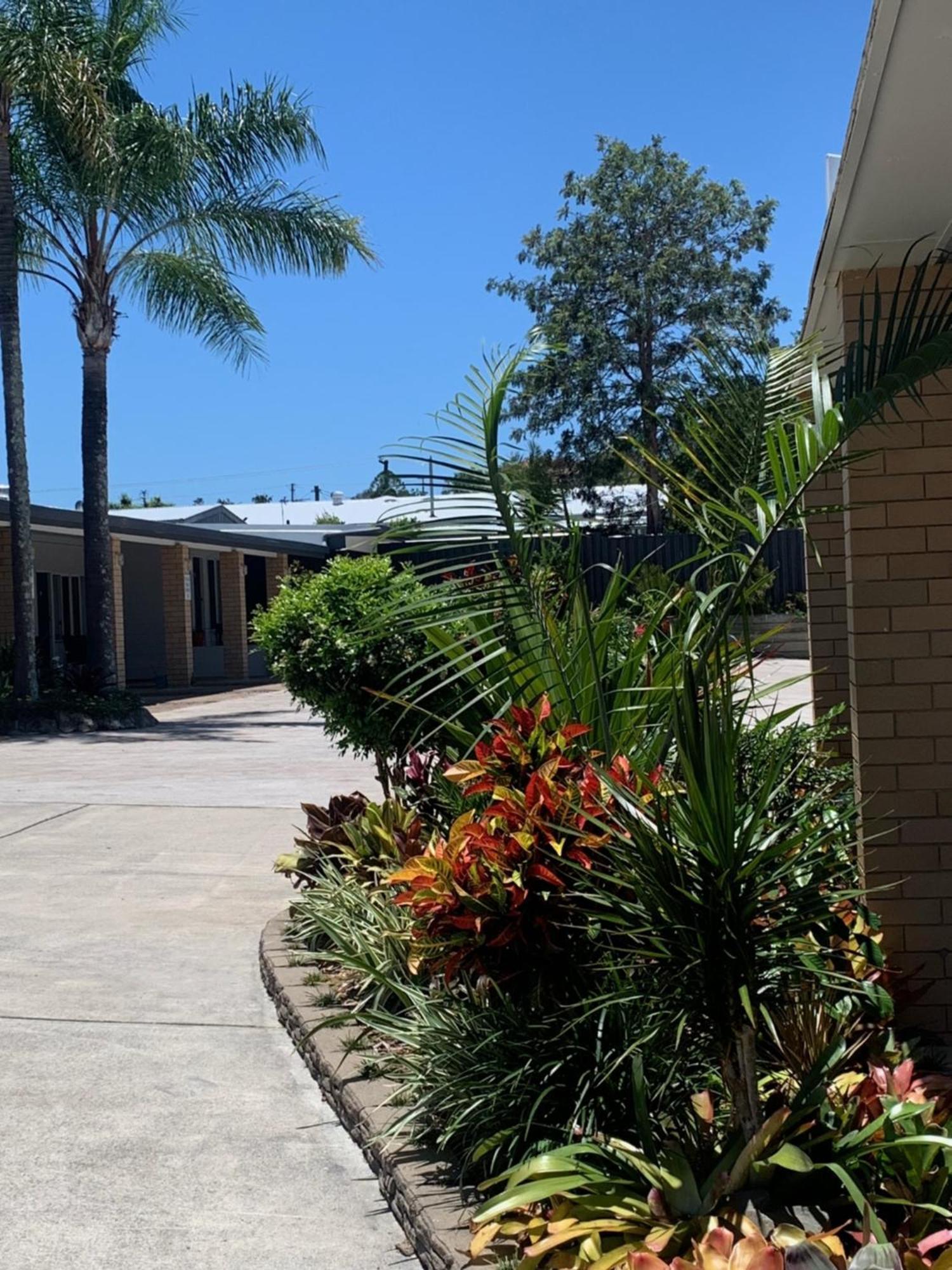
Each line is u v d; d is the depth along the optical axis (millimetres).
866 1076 3674
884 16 3174
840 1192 3203
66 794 12070
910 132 3660
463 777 3953
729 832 3113
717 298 36656
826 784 4938
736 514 3756
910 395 3729
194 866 8742
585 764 3807
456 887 3703
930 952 4703
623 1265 2895
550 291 38469
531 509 4895
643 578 6156
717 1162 3318
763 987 3338
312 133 20609
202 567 33531
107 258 20844
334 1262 3498
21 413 19953
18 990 5984
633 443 4340
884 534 4750
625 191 37812
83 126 18734
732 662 4473
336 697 7027
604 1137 3514
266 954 6172
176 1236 3643
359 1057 4723
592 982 3824
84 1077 4891
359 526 37062
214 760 15031
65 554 29312
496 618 5219
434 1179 3717
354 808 7430
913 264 4734
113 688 20969
